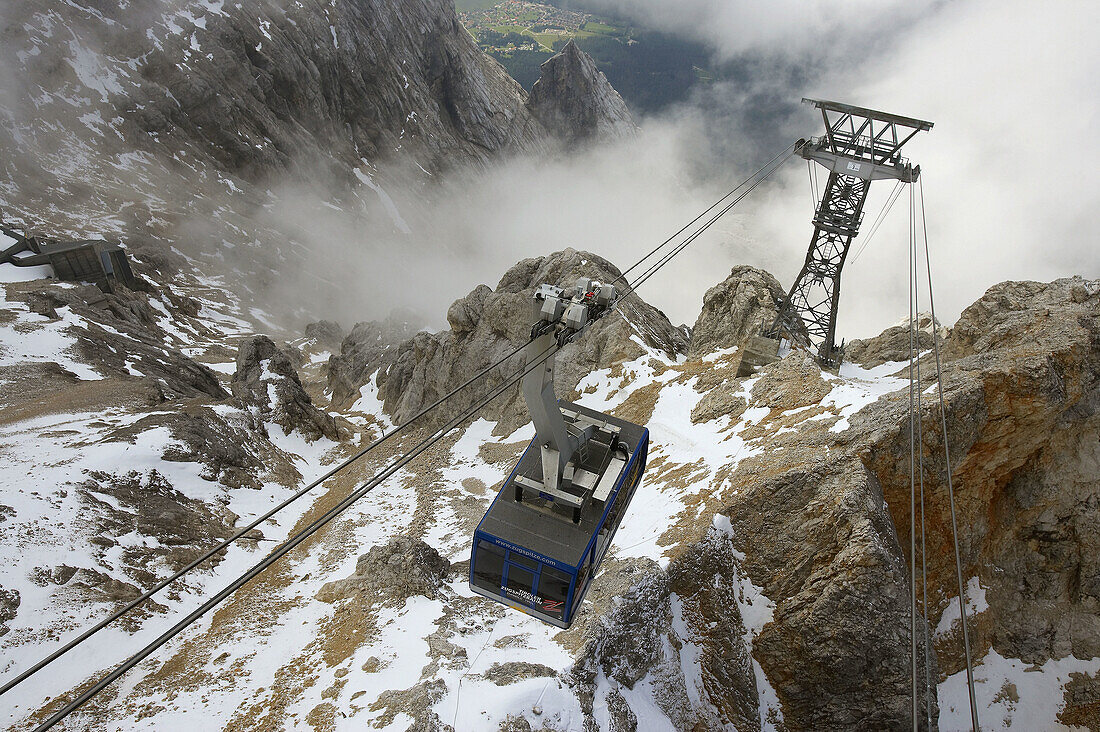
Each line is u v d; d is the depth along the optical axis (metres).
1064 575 47.53
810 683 40.91
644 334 80.19
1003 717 44.03
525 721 33.00
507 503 26.69
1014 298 56.97
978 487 47.22
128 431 70.38
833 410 50.94
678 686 38.88
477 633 41.03
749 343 63.44
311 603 50.03
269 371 103.12
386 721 34.03
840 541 41.31
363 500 72.12
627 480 28.53
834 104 68.19
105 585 50.72
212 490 69.06
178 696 40.56
